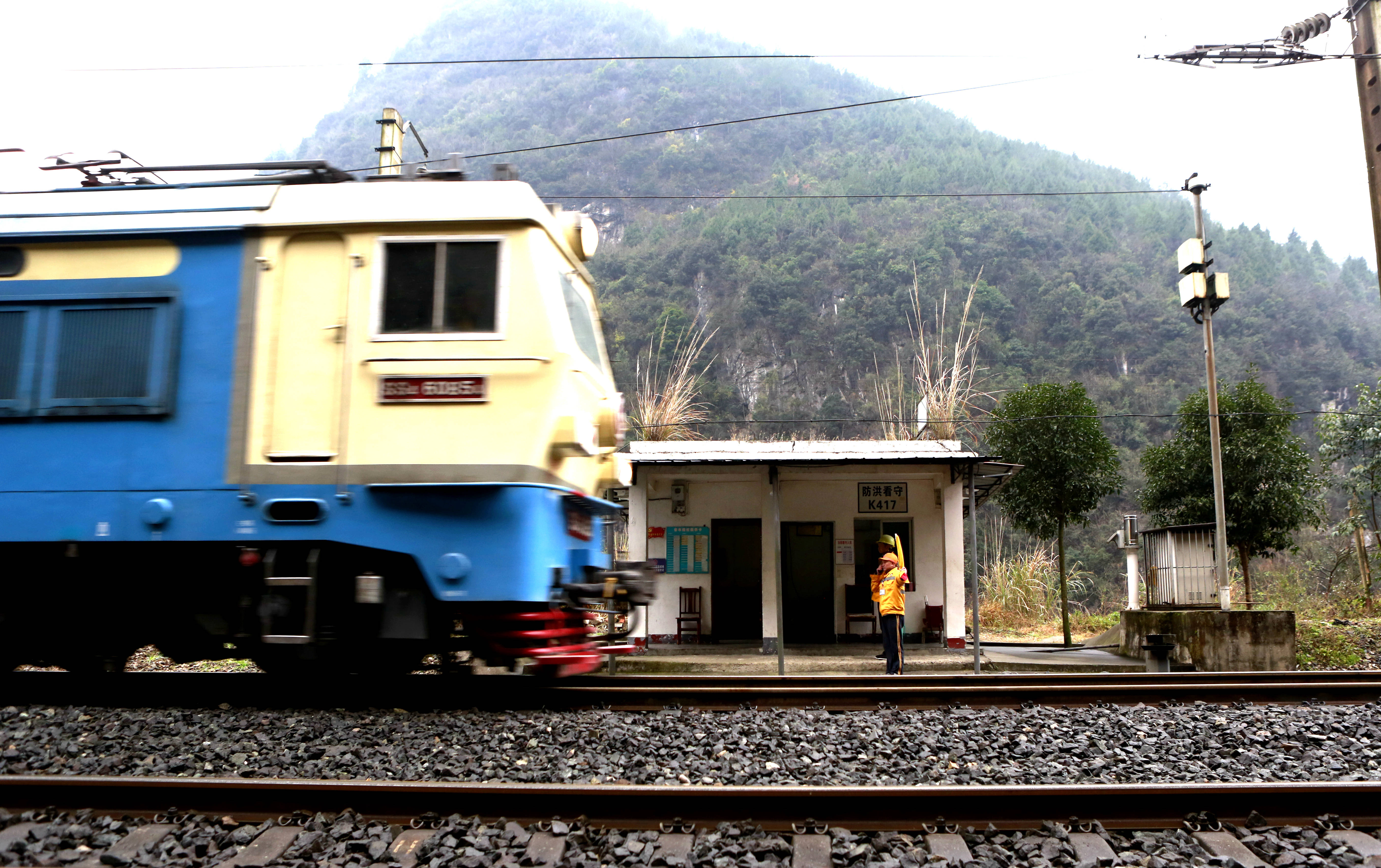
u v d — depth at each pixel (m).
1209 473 15.76
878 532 14.73
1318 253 90.62
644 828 4.06
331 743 5.55
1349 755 5.35
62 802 4.25
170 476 6.02
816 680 8.20
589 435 6.17
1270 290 72.31
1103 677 8.53
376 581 6.18
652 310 58.69
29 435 6.17
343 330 6.06
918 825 4.03
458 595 5.82
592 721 6.09
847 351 57.75
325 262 6.16
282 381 6.04
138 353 6.15
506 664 6.69
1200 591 13.88
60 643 6.90
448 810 4.15
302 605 6.20
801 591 14.75
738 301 64.25
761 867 3.61
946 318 59.19
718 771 4.94
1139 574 15.73
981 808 4.11
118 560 6.52
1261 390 15.97
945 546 14.33
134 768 4.99
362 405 5.97
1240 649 11.90
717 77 147.25
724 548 14.80
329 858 3.72
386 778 4.83
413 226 6.14
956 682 8.37
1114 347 61.75
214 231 6.18
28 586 6.79
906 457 11.67
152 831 3.95
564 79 156.25
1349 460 20.98
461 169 6.84
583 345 6.88
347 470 5.92
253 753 5.27
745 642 14.55
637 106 137.88
